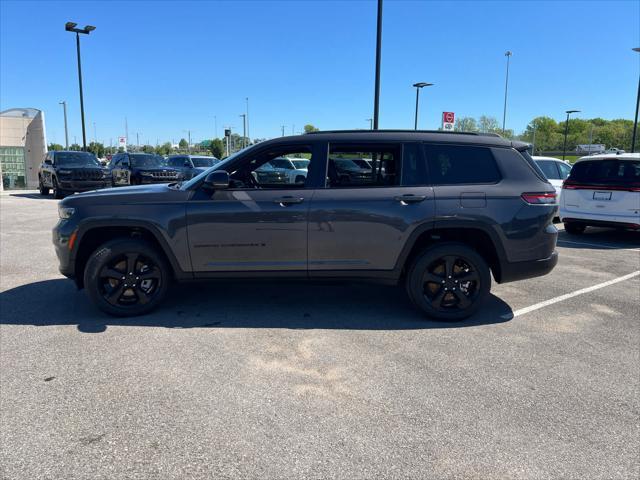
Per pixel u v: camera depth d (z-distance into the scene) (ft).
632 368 12.45
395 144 15.60
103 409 10.17
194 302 17.69
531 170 15.96
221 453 8.73
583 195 32.76
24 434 9.27
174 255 15.52
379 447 8.96
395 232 15.25
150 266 15.90
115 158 74.38
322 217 15.20
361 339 14.24
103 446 8.91
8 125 97.91
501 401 10.69
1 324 15.24
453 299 15.83
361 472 8.25
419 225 15.20
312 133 15.87
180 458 8.59
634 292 19.63
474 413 10.18
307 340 14.11
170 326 15.12
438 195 15.28
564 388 11.33
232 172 15.79
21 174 99.66
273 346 13.62
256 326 15.23
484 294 15.71
